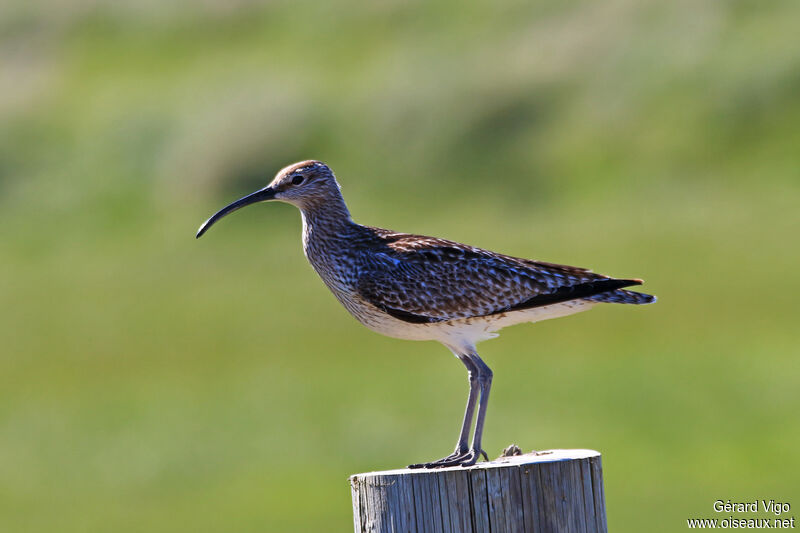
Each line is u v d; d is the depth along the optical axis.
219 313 34.75
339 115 50.44
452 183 45.97
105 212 47.31
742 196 40.50
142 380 28.77
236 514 19.30
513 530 7.22
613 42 50.75
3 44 63.28
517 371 25.70
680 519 17.66
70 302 38.09
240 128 50.47
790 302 29.81
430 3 59.44
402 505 7.28
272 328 32.62
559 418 22.58
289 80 53.66
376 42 56.91
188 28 61.91
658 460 20.17
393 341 29.92
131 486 21.38
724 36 48.88
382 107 50.28
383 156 48.03
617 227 39.59
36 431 25.09
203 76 56.34
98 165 50.84
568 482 7.27
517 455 8.18
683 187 41.94
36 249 45.19
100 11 64.50
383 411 24.08
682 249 36.22
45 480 22.12
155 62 59.50
